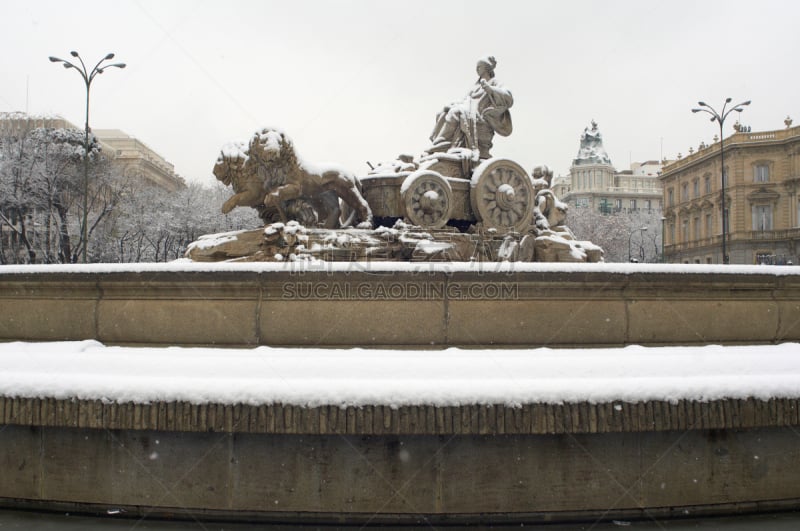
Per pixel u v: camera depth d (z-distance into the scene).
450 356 4.62
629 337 5.27
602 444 4.43
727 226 70.31
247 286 5.10
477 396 4.14
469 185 10.91
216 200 58.88
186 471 4.40
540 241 11.00
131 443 4.46
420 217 10.18
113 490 4.46
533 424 4.13
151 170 78.88
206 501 4.38
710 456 4.53
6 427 4.61
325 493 4.32
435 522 4.35
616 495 4.42
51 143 44.59
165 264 5.19
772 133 67.06
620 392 4.21
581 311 5.21
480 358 4.54
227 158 9.10
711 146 72.75
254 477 4.35
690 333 5.38
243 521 4.37
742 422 4.28
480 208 10.69
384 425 4.10
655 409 4.20
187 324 5.18
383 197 10.50
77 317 5.40
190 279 5.11
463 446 4.36
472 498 4.35
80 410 4.26
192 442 4.41
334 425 4.11
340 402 4.12
